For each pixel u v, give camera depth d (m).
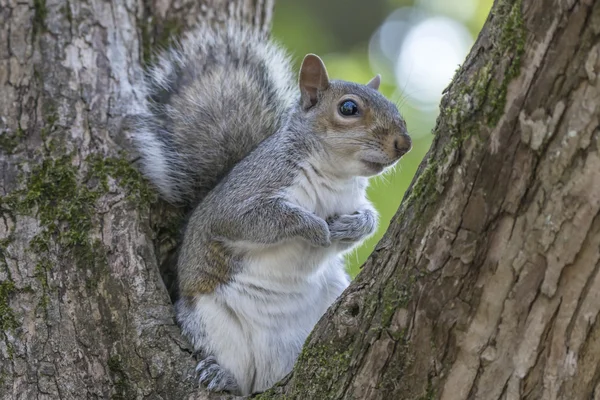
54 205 8.72
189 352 8.40
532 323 5.80
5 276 8.20
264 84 10.81
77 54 9.82
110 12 10.38
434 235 6.05
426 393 6.16
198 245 9.16
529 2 5.51
